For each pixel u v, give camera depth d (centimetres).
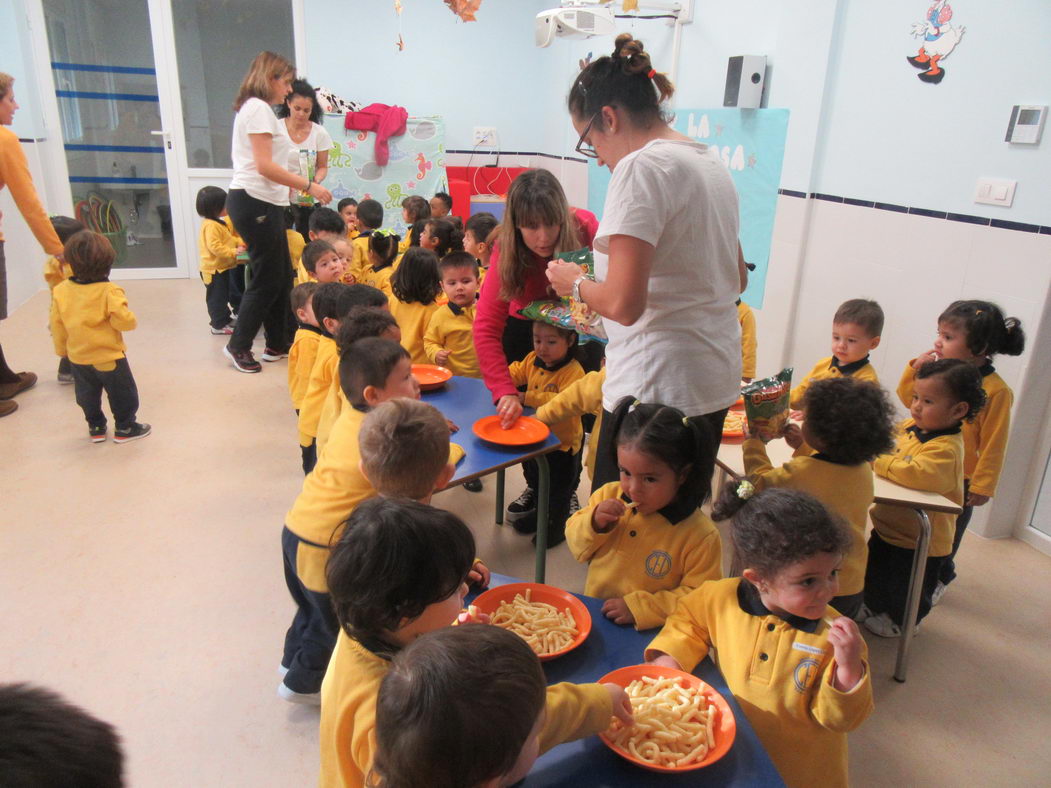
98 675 194
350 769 99
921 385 188
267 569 243
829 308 340
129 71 599
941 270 280
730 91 374
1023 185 246
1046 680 203
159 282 637
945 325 217
